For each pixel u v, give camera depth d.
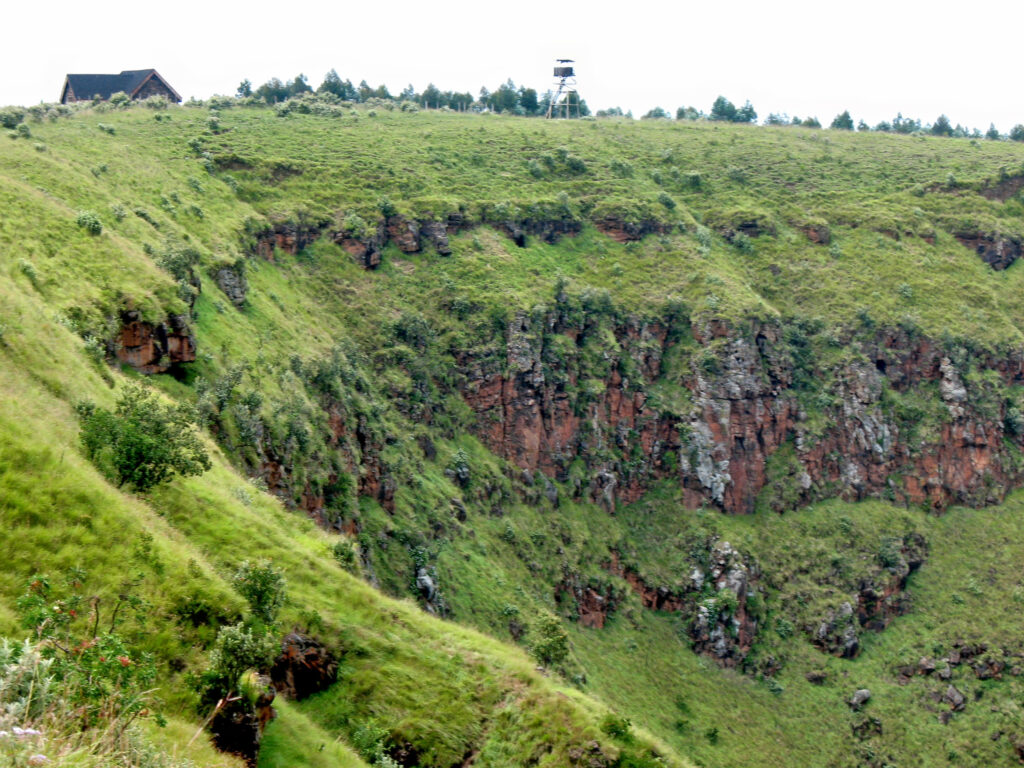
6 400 36.97
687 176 163.62
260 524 47.81
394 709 41.94
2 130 101.69
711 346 119.25
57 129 113.06
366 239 115.44
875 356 129.12
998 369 133.38
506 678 45.78
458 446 100.06
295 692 40.47
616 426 114.44
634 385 116.19
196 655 31.45
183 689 29.61
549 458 106.62
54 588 29.31
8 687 18.12
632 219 138.38
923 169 179.62
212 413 63.00
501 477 99.88
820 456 119.12
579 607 93.62
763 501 114.44
